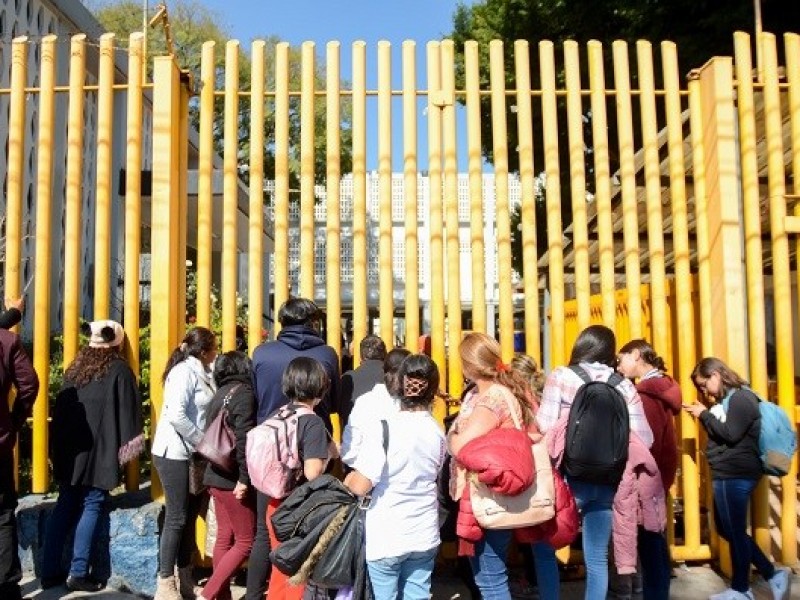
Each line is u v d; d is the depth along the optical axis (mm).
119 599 4215
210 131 4879
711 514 4812
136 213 4816
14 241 4840
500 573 3412
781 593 4113
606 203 4859
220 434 3924
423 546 3203
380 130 4859
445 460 3713
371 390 3902
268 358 3918
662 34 10062
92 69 8773
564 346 4754
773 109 4867
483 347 3498
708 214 4859
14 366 4055
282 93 4887
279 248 4816
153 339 4719
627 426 3518
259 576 3826
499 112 4879
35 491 4848
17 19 7227
